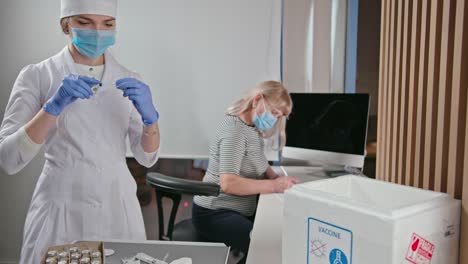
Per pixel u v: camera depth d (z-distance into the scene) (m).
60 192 1.30
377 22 2.25
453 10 0.71
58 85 1.33
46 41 2.33
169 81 2.34
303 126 2.11
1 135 1.24
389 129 1.11
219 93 2.34
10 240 2.45
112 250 0.91
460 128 0.69
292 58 2.32
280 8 2.25
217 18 2.29
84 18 1.26
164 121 2.37
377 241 0.58
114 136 1.39
